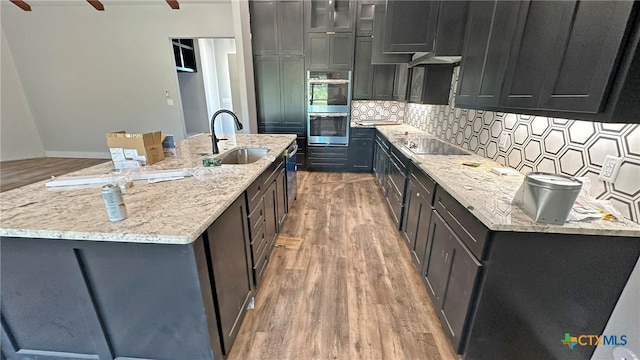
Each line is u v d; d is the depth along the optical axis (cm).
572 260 112
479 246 120
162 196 132
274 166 232
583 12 97
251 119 439
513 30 138
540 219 108
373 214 317
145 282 112
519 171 178
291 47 421
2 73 505
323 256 236
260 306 180
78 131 559
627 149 112
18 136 537
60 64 517
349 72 427
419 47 235
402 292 193
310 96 439
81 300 116
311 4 405
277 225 251
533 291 118
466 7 213
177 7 481
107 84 530
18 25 493
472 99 184
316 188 401
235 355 146
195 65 653
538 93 121
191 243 104
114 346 126
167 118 546
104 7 486
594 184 127
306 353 148
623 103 87
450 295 149
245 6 398
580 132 135
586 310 118
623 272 110
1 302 119
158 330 121
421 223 202
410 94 354
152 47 507
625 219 111
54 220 106
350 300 185
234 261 146
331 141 462
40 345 128
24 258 110
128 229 100
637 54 82
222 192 137
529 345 127
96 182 148
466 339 134
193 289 112
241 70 411
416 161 208
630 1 80
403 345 153
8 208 117
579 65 100
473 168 188
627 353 112
